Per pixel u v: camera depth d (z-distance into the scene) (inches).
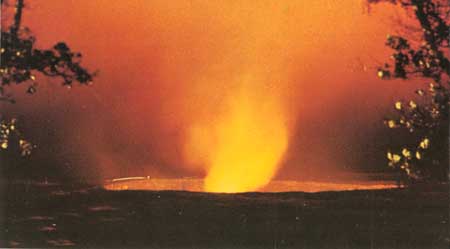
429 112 478.0
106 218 691.4
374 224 658.8
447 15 487.2
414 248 553.0
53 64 574.6
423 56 486.0
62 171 1201.4
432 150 472.7
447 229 629.0
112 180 1152.2
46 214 707.4
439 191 862.5
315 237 606.9
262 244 575.2
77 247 549.6
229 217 697.6
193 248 560.7
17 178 1050.7
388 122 486.9
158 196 835.4
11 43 558.9
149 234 608.4
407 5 502.3
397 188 912.9
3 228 622.5
